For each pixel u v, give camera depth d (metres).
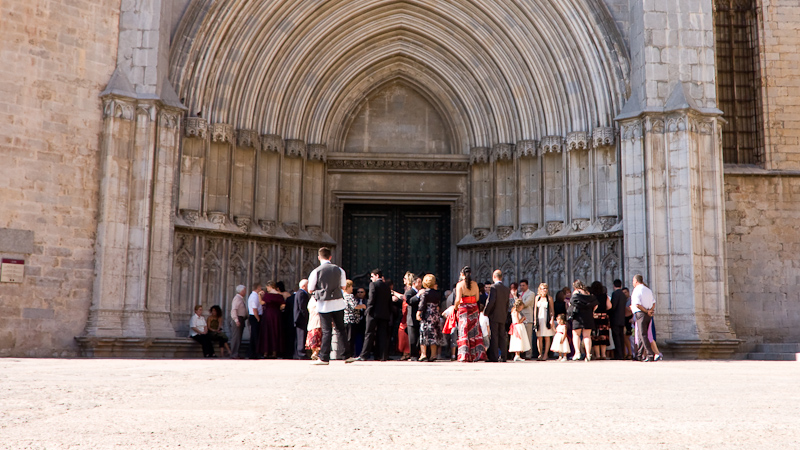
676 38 22.00
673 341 20.23
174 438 3.31
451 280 26.97
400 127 27.69
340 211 27.00
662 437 3.44
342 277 13.32
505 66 25.16
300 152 25.19
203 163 22.17
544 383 7.77
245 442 3.22
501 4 24.47
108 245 19.27
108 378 8.12
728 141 24.86
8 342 17.81
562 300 21.27
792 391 6.65
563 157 24.12
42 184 18.61
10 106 18.23
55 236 18.70
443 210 27.83
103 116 19.72
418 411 4.65
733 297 23.66
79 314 18.94
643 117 21.78
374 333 17.28
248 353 22.30
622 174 22.11
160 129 20.59
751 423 4.01
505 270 25.50
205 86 22.23
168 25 21.20
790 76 24.80
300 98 25.34
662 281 21.14
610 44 23.02
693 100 21.80
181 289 21.48
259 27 23.30
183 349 20.23
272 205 24.34
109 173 19.42
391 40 26.56
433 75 27.09
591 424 3.95
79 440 3.19
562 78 24.05
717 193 21.48
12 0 18.44
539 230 24.64
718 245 21.28
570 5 23.28
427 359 17.67
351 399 5.54
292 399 5.49
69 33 19.33
